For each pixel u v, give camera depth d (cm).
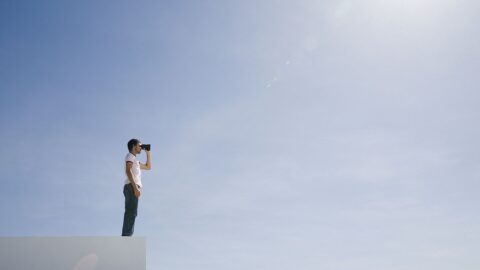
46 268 737
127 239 781
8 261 725
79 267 750
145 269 776
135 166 854
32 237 744
